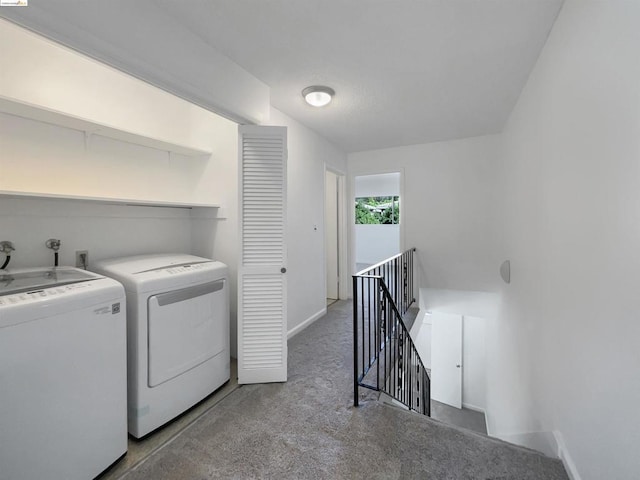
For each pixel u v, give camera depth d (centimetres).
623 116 100
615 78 105
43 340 119
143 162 237
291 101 262
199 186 272
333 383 221
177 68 162
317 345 286
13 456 112
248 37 175
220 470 143
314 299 352
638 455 92
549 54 174
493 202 362
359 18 159
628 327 98
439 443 160
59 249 188
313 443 160
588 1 125
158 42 152
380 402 197
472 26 166
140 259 204
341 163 427
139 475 141
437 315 542
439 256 394
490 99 260
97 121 185
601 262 116
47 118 175
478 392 514
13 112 165
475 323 519
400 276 361
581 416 132
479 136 367
